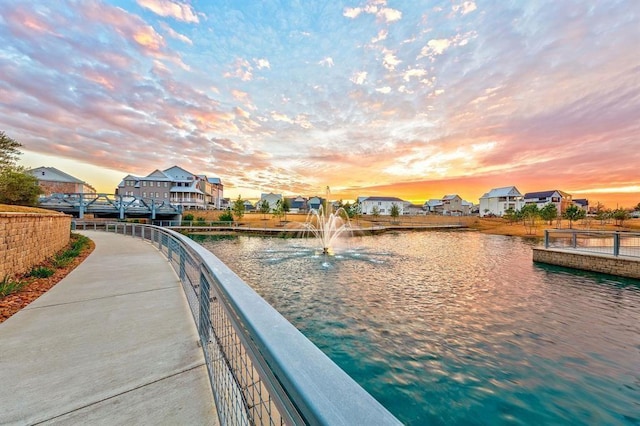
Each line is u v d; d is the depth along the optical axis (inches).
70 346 85.7
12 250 178.9
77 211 1104.8
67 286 158.7
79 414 55.9
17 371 71.4
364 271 480.4
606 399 157.1
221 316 63.1
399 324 255.0
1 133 580.7
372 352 205.3
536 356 200.1
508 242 1035.3
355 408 19.1
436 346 214.2
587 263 467.8
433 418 144.2
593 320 265.6
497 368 185.6
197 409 58.2
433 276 447.5
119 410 57.4
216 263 72.1
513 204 2501.2
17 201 596.1
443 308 297.0
